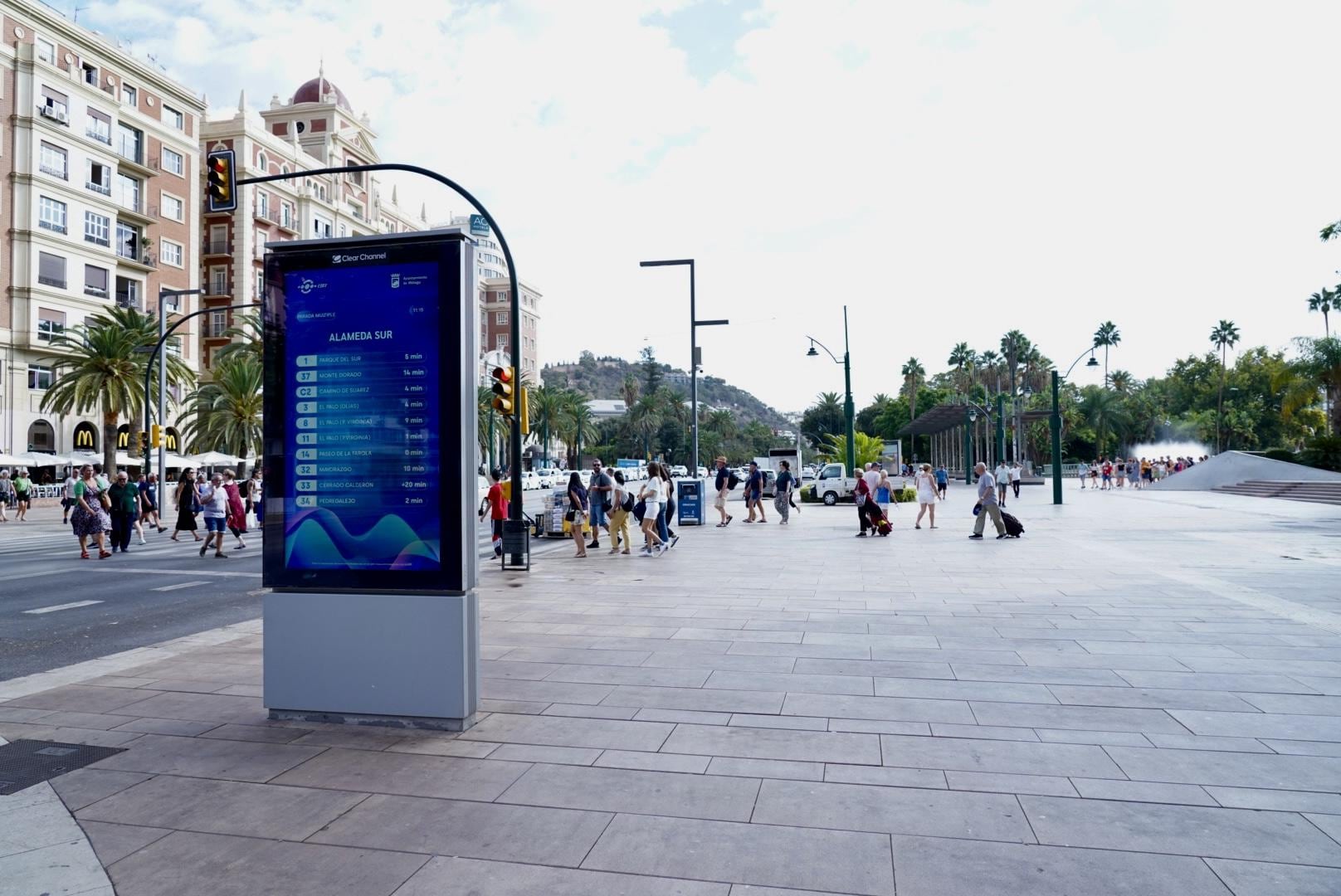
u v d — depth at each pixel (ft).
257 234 195.00
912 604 31.53
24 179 135.54
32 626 31.53
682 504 76.95
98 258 148.25
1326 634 25.59
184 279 172.04
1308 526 69.56
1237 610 29.73
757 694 19.34
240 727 17.49
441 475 17.15
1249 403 277.44
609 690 19.84
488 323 349.41
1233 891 10.34
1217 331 288.10
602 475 57.52
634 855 11.43
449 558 17.07
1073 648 23.82
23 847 11.96
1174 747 15.55
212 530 56.29
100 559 55.77
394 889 10.61
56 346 138.51
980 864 11.05
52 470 145.79
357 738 16.67
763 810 12.89
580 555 51.11
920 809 12.86
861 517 62.44
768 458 178.40
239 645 26.18
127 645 28.07
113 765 15.21
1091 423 282.97
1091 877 10.71
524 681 20.75
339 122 227.81
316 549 17.75
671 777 14.32
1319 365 139.95
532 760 15.23
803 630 26.86
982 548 53.21
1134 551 50.49
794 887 10.52
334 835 12.22
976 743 15.89
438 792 13.74
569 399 282.97
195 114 175.94
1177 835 11.91
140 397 128.47
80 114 145.69
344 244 17.69
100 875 11.10
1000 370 318.24
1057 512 92.38
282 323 17.99
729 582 38.14
